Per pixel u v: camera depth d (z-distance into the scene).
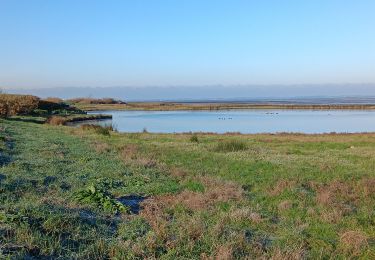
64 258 6.95
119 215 10.38
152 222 9.43
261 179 16.11
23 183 12.22
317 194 13.64
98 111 114.00
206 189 13.74
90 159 19.12
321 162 21.05
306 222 10.44
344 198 13.28
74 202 10.72
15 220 7.93
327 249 8.45
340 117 84.19
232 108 128.50
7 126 37.84
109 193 12.60
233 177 16.45
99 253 7.41
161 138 35.62
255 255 7.85
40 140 26.64
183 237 8.38
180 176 16.20
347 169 18.94
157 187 13.87
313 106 132.62
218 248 7.84
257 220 10.21
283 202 12.12
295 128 59.50
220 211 10.98
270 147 28.67
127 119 79.06
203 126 63.03
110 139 32.12
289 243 8.64
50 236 7.69
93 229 8.48
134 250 7.50
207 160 21.16
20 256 6.54
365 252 8.36
